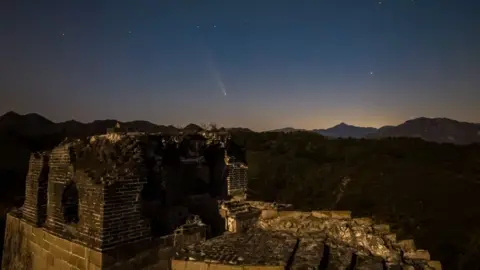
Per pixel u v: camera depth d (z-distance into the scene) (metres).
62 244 7.38
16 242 9.90
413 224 16.11
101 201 6.45
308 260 6.25
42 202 9.08
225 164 11.70
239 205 10.53
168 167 10.24
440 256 13.64
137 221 7.02
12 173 21.38
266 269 5.79
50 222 8.38
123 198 6.80
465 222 15.70
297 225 8.91
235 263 6.03
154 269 7.12
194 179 11.28
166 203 9.95
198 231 8.15
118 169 6.93
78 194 7.44
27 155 23.23
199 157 11.29
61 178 8.05
